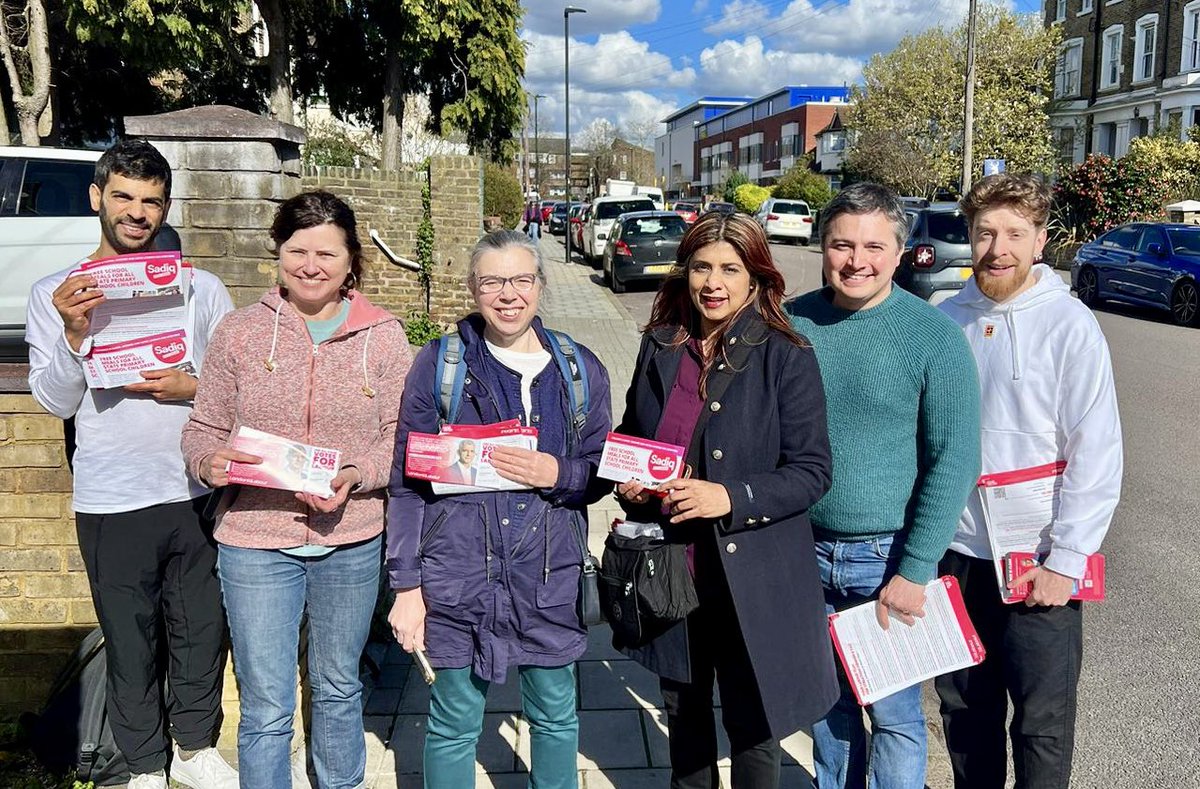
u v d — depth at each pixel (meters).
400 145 18.41
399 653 4.12
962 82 32.44
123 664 2.90
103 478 2.78
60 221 8.24
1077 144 35.34
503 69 18.61
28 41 14.89
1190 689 3.93
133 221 2.70
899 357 2.53
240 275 5.28
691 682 2.61
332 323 2.72
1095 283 16.38
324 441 2.65
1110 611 4.70
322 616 2.75
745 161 82.25
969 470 2.48
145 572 2.87
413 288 12.97
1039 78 33.44
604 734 3.52
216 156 5.18
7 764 3.28
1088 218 23.30
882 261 2.52
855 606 2.66
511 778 3.23
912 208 11.99
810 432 2.48
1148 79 31.94
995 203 2.57
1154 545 5.57
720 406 2.51
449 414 2.57
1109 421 2.47
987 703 2.72
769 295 2.55
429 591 2.59
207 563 2.98
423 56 17.88
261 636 2.63
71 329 2.59
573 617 2.66
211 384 2.63
